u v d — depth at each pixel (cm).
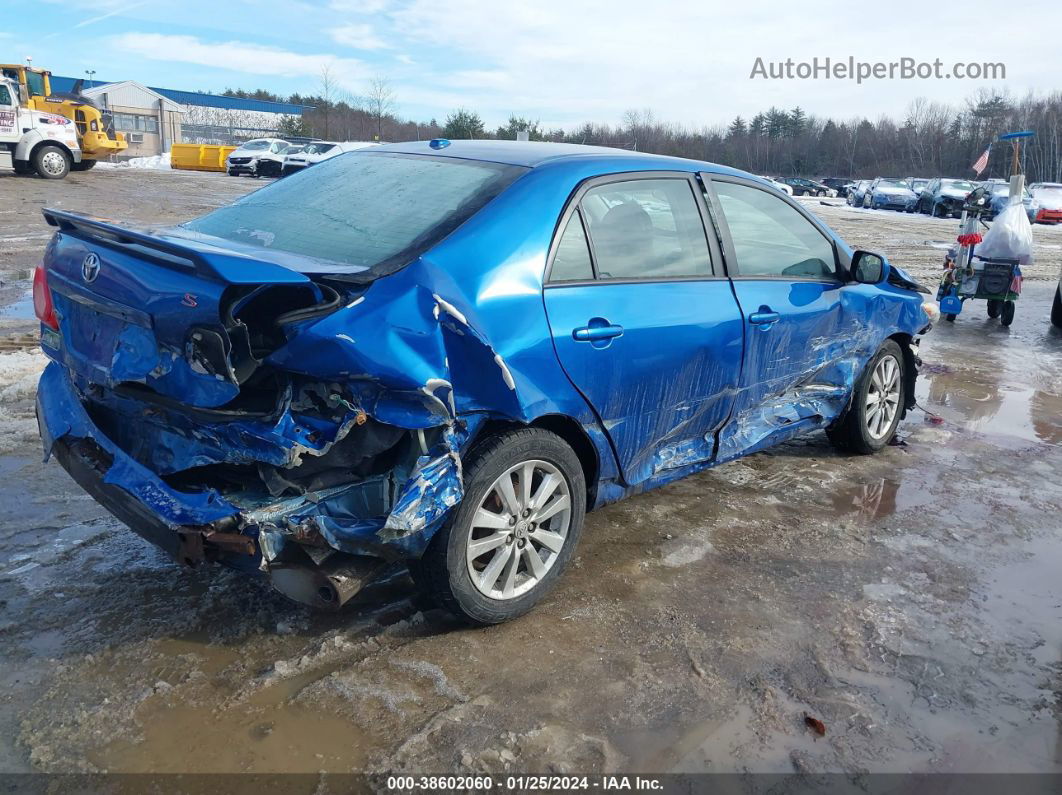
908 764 267
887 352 533
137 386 279
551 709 282
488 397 296
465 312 285
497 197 326
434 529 291
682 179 398
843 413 524
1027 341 937
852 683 306
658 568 382
